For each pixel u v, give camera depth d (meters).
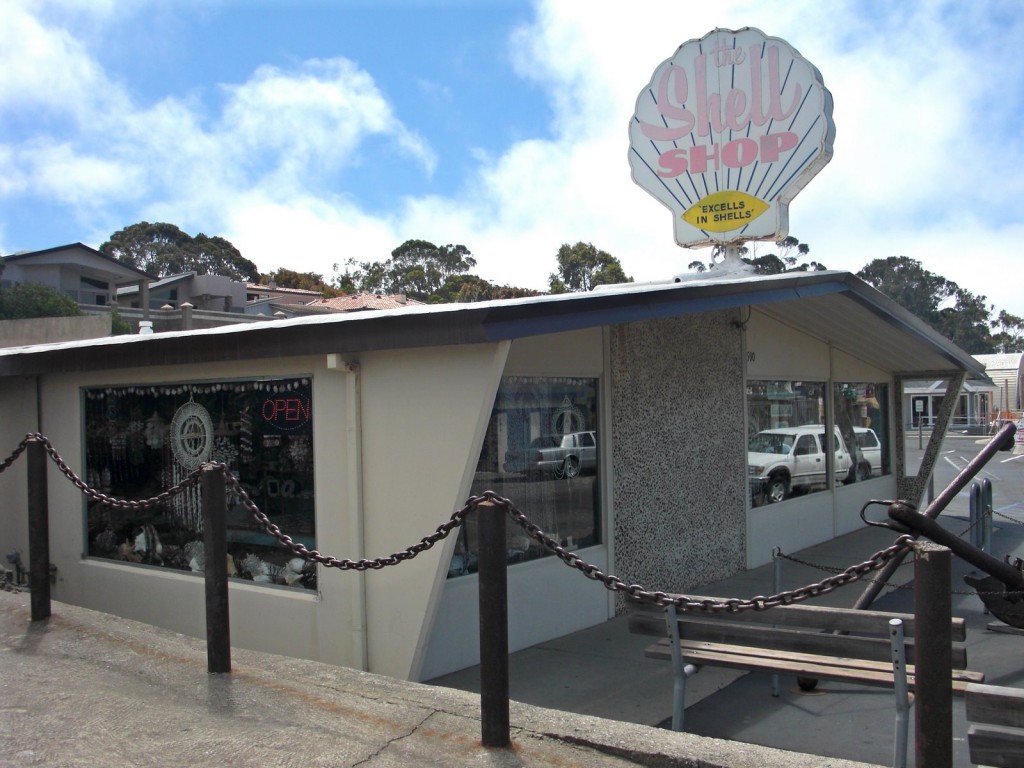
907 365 13.12
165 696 4.22
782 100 10.38
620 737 3.54
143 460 7.14
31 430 7.89
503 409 6.50
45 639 5.15
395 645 5.43
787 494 10.67
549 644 6.69
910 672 4.18
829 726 5.09
